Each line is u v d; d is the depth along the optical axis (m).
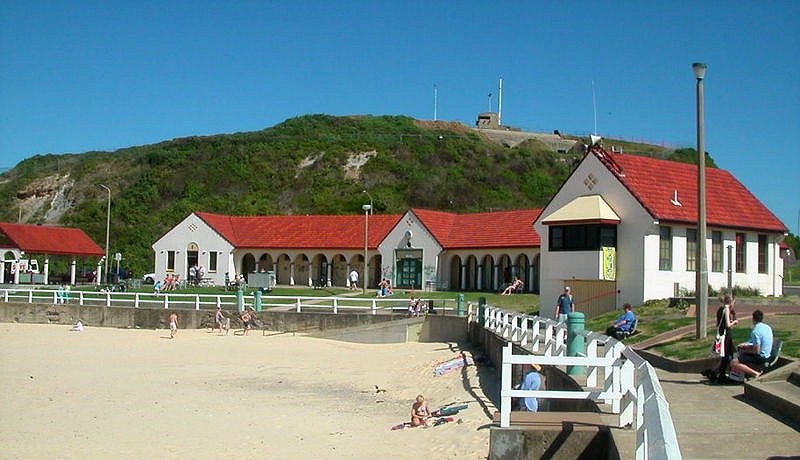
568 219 39.16
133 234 97.81
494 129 152.50
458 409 22.12
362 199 100.62
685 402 15.57
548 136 148.50
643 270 37.41
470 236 62.50
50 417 22.81
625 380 12.58
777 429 12.92
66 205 114.00
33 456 17.97
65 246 74.31
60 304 54.38
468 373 29.98
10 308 55.50
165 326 51.12
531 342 25.70
